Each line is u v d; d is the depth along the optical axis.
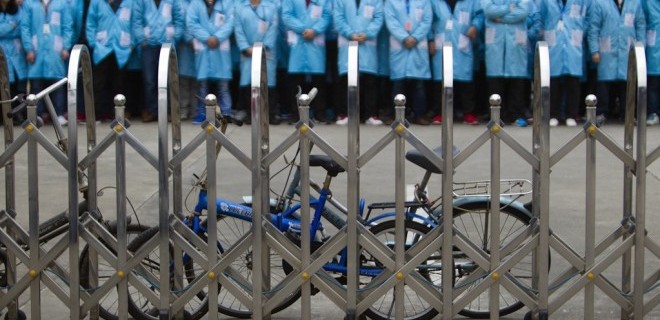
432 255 6.06
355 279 5.49
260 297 5.50
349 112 5.33
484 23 13.34
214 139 5.44
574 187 9.85
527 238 5.60
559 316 6.26
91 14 13.51
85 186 5.86
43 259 5.53
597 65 13.48
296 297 6.04
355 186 5.41
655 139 12.35
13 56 13.45
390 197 9.39
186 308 6.31
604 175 10.38
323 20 13.27
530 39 13.39
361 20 13.19
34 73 13.41
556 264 7.42
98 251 5.51
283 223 6.00
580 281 5.57
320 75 13.47
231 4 13.41
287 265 6.13
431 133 12.81
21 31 13.41
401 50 13.28
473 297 5.54
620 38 13.29
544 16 13.32
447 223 5.45
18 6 13.44
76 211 5.45
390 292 6.61
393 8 13.27
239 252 5.51
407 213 6.14
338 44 13.31
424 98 13.49
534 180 5.57
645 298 6.39
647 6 13.29
